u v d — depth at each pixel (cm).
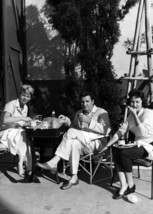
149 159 356
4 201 354
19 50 623
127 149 351
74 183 392
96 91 485
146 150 353
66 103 521
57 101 630
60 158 397
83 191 380
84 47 499
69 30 484
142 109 379
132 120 371
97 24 489
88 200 354
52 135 389
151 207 334
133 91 381
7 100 561
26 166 420
